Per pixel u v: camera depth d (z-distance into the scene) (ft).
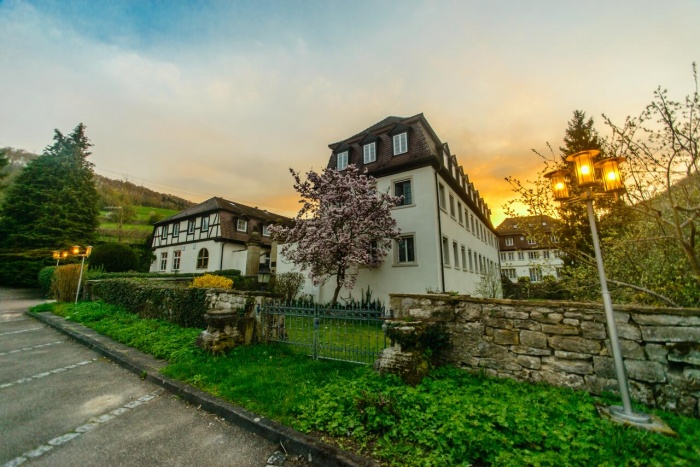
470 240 67.87
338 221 40.75
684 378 10.58
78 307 36.40
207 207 89.51
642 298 18.08
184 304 26.18
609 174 11.73
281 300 23.08
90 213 83.15
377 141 53.47
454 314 15.44
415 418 9.49
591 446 7.82
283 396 12.07
